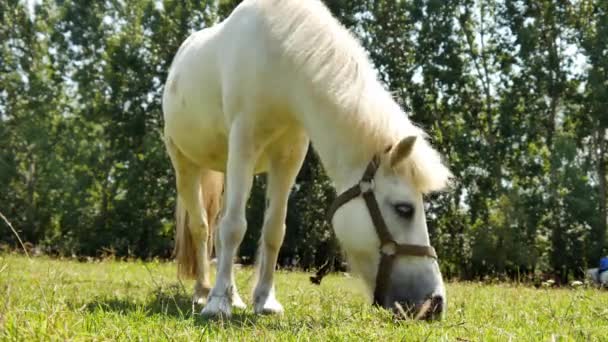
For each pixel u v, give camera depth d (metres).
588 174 26.16
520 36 27.45
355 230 4.06
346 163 4.19
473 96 29.88
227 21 5.17
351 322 3.87
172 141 6.35
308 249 27.55
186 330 3.26
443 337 3.16
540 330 3.66
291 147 5.22
